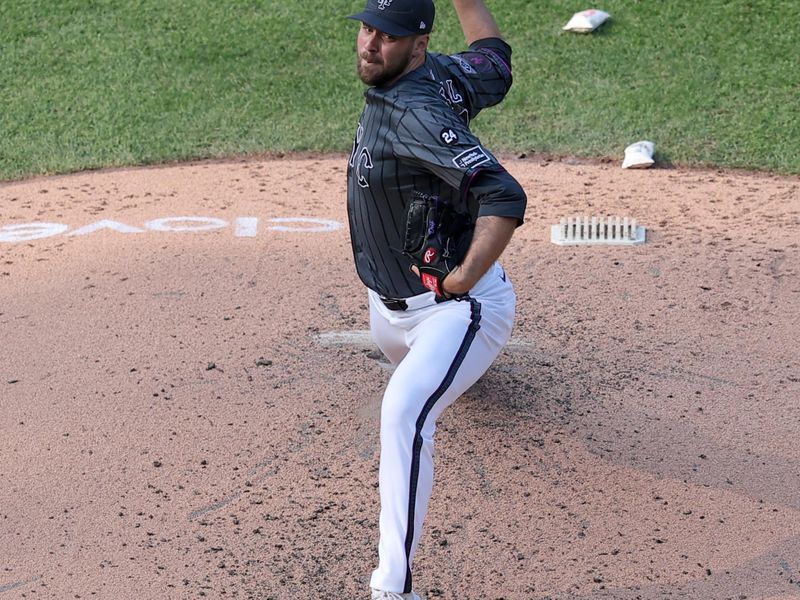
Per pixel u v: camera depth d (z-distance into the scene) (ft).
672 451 60.03
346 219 94.07
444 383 47.42
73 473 58.49
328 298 78.64
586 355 70.33
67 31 133.49
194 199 99.45
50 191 102.53
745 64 123.24
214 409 64.49
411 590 46.75
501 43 57.62
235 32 132.98
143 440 61.46
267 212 95.86
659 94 119.24
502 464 59.21
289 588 49.96
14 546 52.75
